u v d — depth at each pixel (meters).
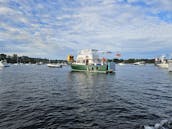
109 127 9.09
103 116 10.92
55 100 15.27
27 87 23.09
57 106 13.22
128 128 8.93
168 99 16.30
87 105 13.66
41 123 9.62
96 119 10.35
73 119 10.32
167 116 10.91
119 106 13.43
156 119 10.31
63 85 25.80
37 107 12.81
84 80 33.34
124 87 24.59
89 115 11.11
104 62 55.00
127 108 12.85
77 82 29.91
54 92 19.48
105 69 52.12
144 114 11.34
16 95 17.23
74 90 21.09
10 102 14.13
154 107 13.21
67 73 52.31
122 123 9.66
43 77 39.38
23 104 13.59
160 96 17.84
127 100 15.66
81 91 20.39
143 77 42.97
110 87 24.28
